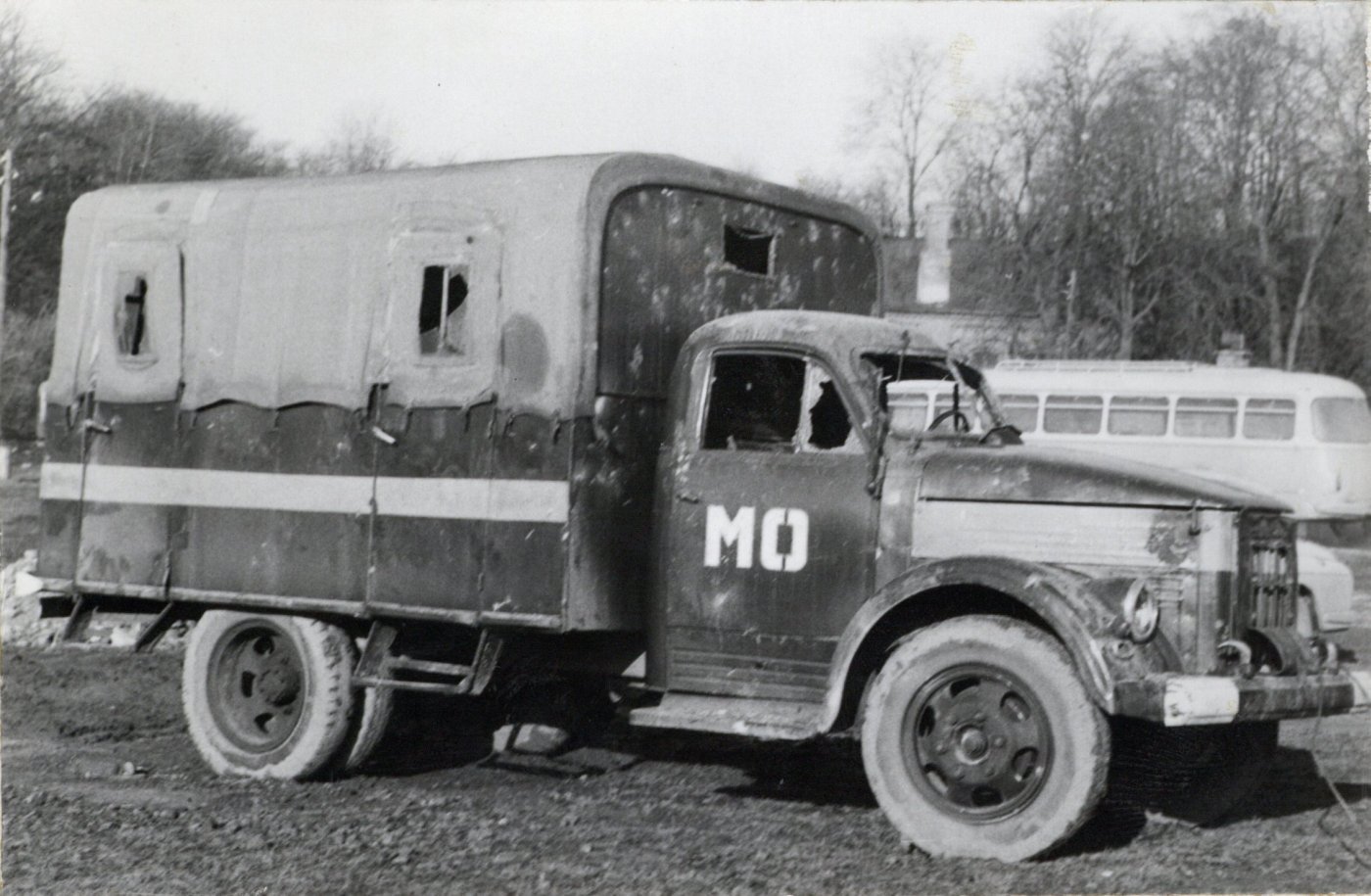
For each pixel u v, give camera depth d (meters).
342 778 7.29
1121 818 6.29
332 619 7.16
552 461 6.40
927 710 5.58
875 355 6.28
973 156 26.95
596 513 6.44
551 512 6.39
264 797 6.79
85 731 8.40
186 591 7.42
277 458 7.18
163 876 5.30
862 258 7.96
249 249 7.34
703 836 5.94
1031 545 5.74
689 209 6.91
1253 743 6.43
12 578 12.12
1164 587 5.55
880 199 27.25
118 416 7.67
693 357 6.48
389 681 6.98
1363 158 26.02
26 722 8.60
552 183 6.52
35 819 6.19
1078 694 5.29
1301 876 5.29
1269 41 25.66
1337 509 21.61
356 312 7.00
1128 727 6.32
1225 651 5.49
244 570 7.27
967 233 28.98
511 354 6.54
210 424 7.39
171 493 7.49
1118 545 5.62
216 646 7.41
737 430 6.39
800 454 6.20
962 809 5.50
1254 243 28.23
